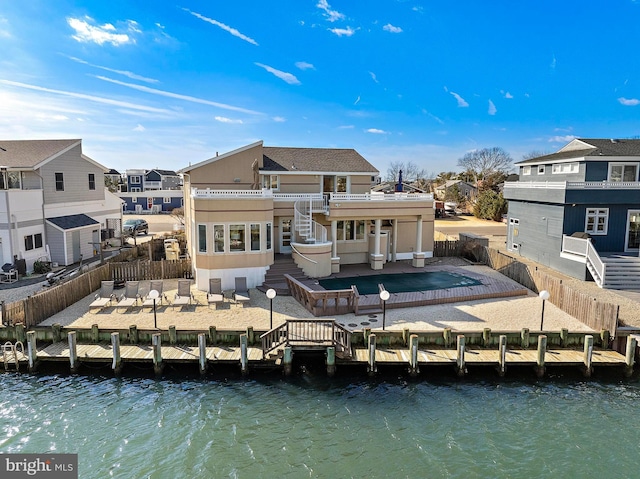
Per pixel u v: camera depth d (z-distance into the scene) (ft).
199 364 45.98
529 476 31.63
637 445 35.24
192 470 32.01
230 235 68.49
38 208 83.97
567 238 80.43
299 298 62.54
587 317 54.08
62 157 92.32
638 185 79.46
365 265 88.02
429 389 43.91
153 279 76.89
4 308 49.62
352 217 80.74
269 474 31.60
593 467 32.65
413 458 33.40
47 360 46.44
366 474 31.65
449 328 50.31
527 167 110.93
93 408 40.16
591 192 79.56
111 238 112.68
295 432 36.63
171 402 41.29
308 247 74.49
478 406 40.91
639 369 46.24
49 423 37.73
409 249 94.94
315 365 48.06
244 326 53.11
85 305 61.57
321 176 89.81
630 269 72.54
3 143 95.30
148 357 46.32
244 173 83.30
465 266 88.69
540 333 49.34
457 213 226.99
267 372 46.75
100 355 46.62
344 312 57.82
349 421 38.27
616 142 99.04
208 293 63.67
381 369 46.47
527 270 71.51
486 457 33.60
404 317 56.90
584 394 43.21
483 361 45.73
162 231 154.81
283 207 80.64
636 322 53.78
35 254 82.48
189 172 83.10
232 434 36.29
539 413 39.81
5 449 34.35
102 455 33.63
